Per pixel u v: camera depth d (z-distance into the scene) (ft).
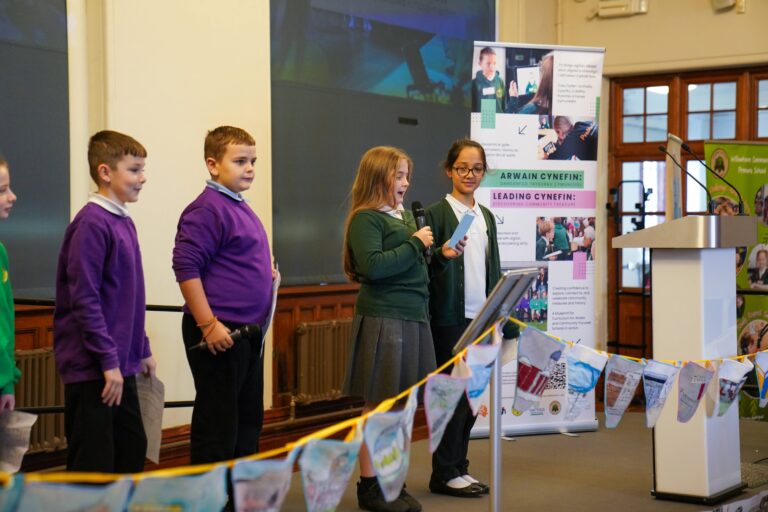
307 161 16.80
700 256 11.66
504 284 8.26
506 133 16.90
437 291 12.31
